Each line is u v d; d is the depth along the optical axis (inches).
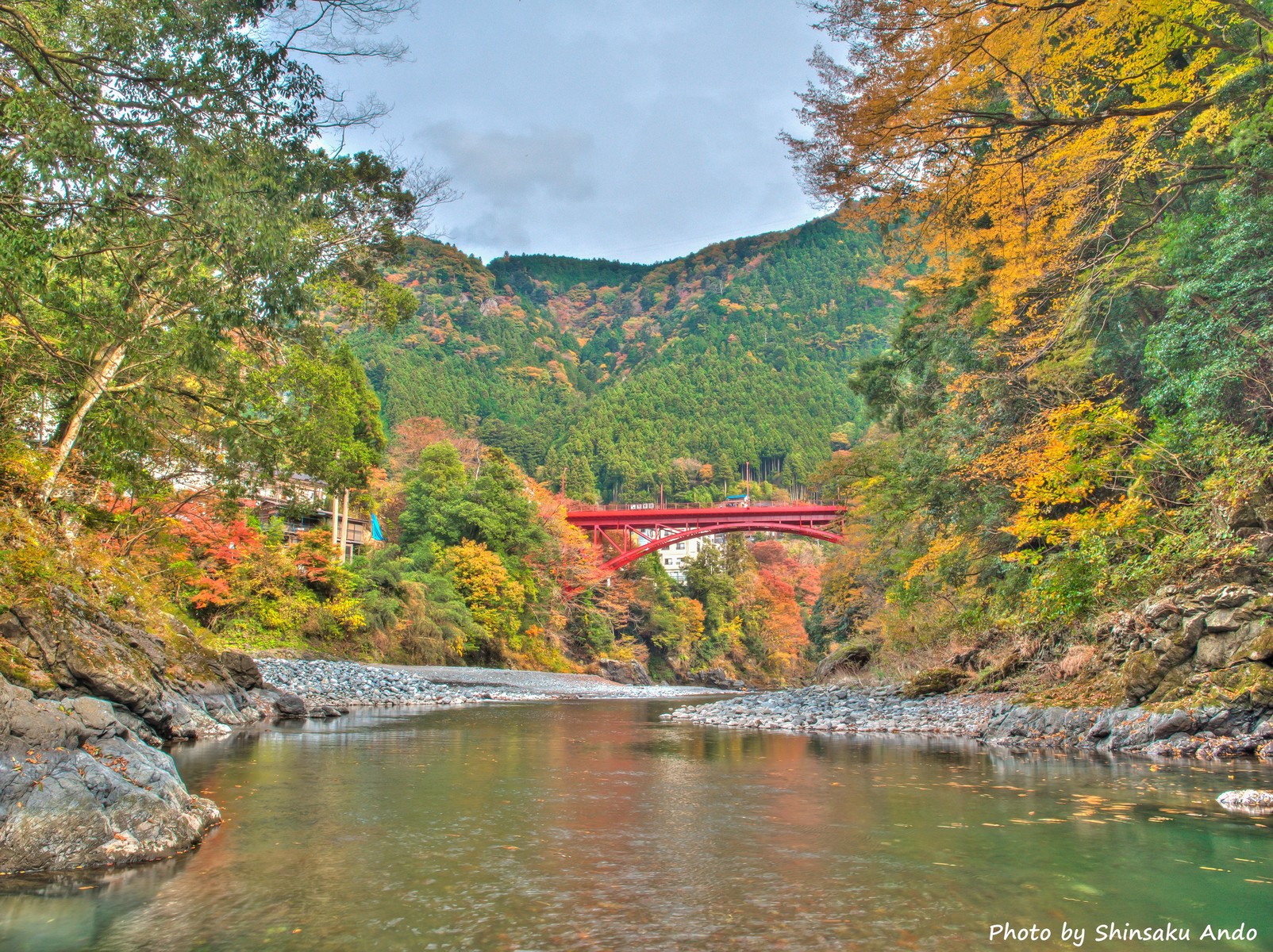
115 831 186.7
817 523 2182.6
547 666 1950.1
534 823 229.6
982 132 428.8
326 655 1146.7
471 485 1996.8
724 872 177.5
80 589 399.9
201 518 956.6
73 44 273.0
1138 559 489.4
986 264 704.4
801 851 196.2
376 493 1942.7
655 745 453.4
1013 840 205.5
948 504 738.8
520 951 129.1
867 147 428.8
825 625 1723.7
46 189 256.4
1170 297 469.7
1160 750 366.6
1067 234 524.1
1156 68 435.8
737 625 3090.6
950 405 755.4
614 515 2301.9
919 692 671.8
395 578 1478.8
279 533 1223.5
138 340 360.2
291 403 578.6
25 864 173.9
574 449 5032.0
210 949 130.0
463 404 5196.9
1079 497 533.3
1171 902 154.1
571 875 175.0
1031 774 318.0
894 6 365.1
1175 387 475.8
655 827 224.8
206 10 268.5
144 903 153.6
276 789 284.0
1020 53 400.5
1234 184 433.4
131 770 210.2
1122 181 480.1
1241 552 411.5
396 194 544.1
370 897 158.1
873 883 168.1
